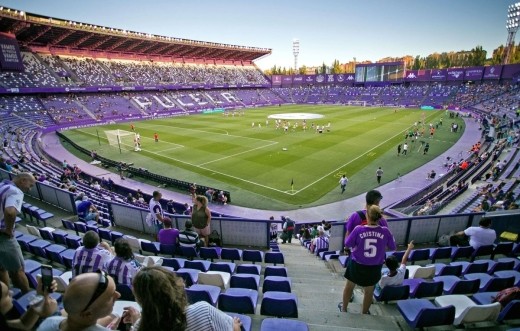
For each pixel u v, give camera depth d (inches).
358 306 275.6
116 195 985.5
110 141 1815.9
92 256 228.1
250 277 292.7
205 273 292.5
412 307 234.2
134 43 3292.3
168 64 3875.5
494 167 1165.1
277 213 946.1
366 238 205.3
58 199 645.9
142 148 1691.7
